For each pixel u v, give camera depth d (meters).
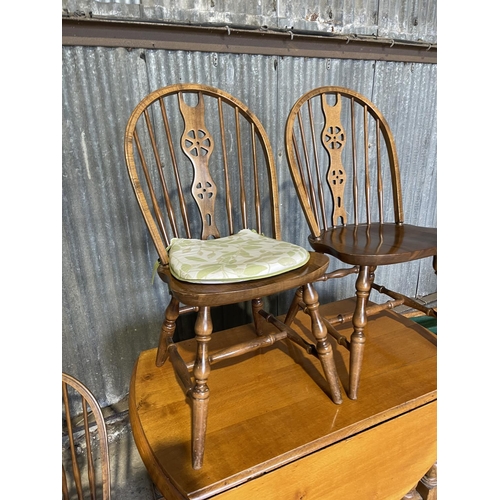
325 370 0.96
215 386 1.06
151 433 0.90
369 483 0.92
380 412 0.93
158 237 0.93
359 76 1.66
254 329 1.38
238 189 1.51
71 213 1.25
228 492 0.75
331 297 1.95
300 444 0.84
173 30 1.23
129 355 1.48
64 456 1.29
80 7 1.12
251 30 1.33
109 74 1.19
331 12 1.50
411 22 1.71
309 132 1.62
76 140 1.20
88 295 1.34
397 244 1.03
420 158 1.99
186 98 1.33
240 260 0.86
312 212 1.18
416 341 1.30
